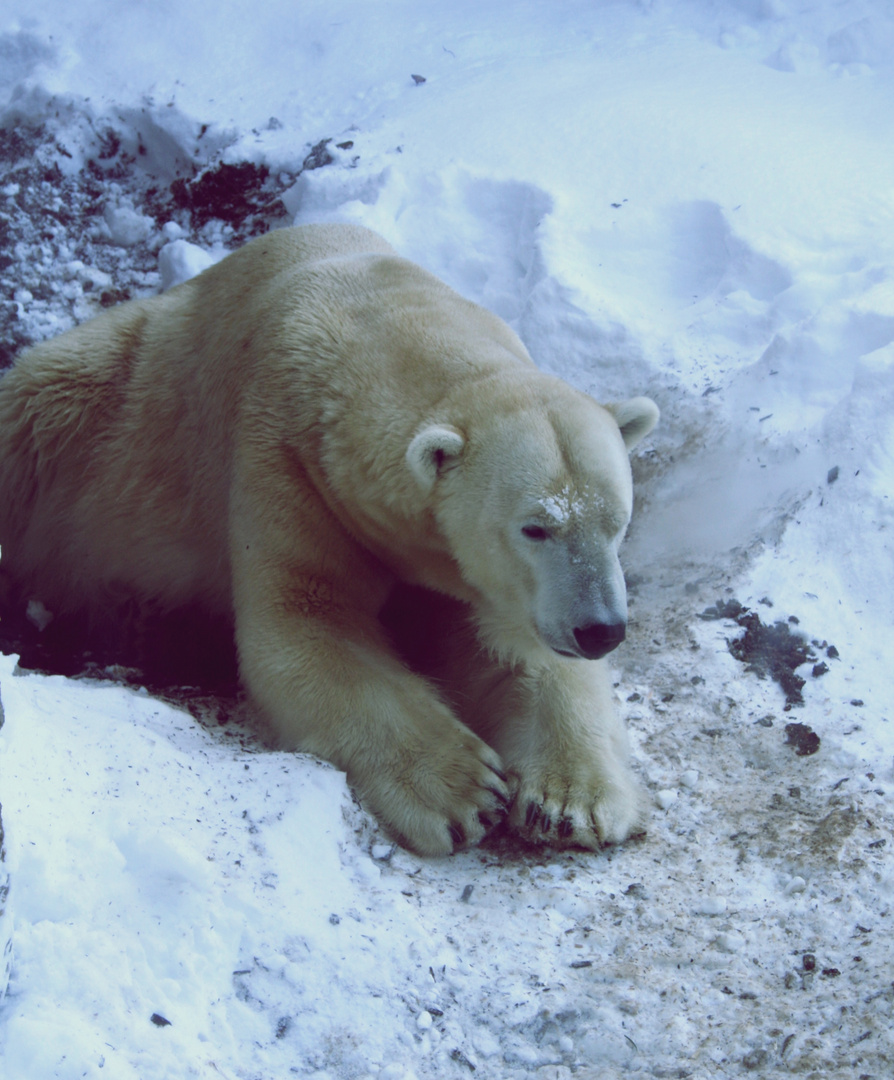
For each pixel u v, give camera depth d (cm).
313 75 1131
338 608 602
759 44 1130
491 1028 423
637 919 483
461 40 1162
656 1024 429
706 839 535
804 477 717
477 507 530
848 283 830
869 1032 421
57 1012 358
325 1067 395
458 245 949
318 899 452
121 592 744
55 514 756
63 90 1102
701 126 997
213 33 1171
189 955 402
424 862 523
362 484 566
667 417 808
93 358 736
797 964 459
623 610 504
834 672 620
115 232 1052
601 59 1119
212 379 664
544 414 534
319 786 514
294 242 703
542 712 578
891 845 514
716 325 850
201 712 620
